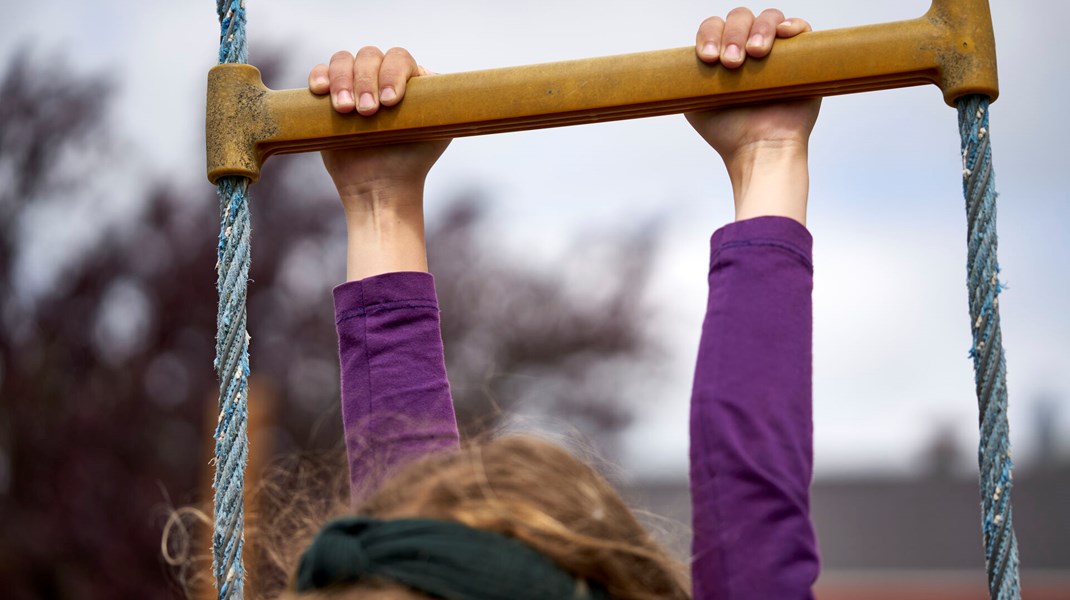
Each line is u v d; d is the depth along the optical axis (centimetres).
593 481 133
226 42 164
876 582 2444
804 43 150
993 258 144
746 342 141
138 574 1158
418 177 178
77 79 1413
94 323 1286
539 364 1430
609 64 154
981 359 141
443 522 119
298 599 118
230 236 159
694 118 160
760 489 133
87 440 1208
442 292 1446
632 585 123
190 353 1277
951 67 146
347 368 174
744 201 154
